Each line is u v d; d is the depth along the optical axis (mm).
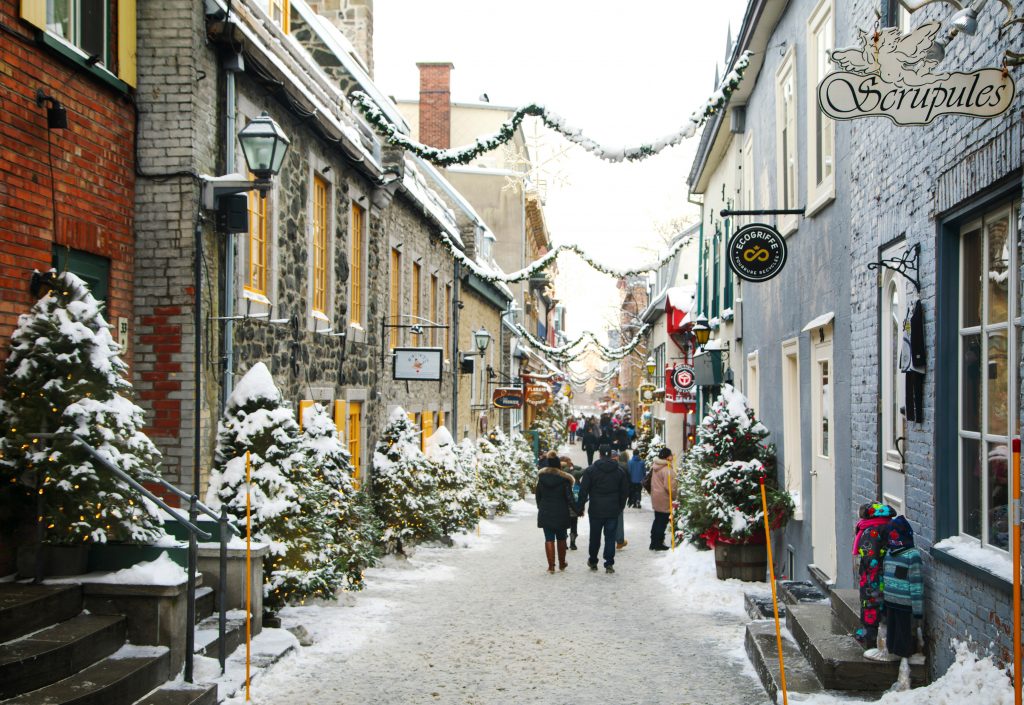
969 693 5699
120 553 7543
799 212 11492
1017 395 5684
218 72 9828
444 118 38219
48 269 7691
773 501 12219
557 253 16250
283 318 11773
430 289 21906
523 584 13172
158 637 7082
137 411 7527
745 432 13320
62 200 7953
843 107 5797
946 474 6762
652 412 37344
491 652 9031
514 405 28188
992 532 6062
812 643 7582
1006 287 5914
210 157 9633
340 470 11133
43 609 6621
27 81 7477
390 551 15258
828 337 10414
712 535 12945
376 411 16641
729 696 7520
